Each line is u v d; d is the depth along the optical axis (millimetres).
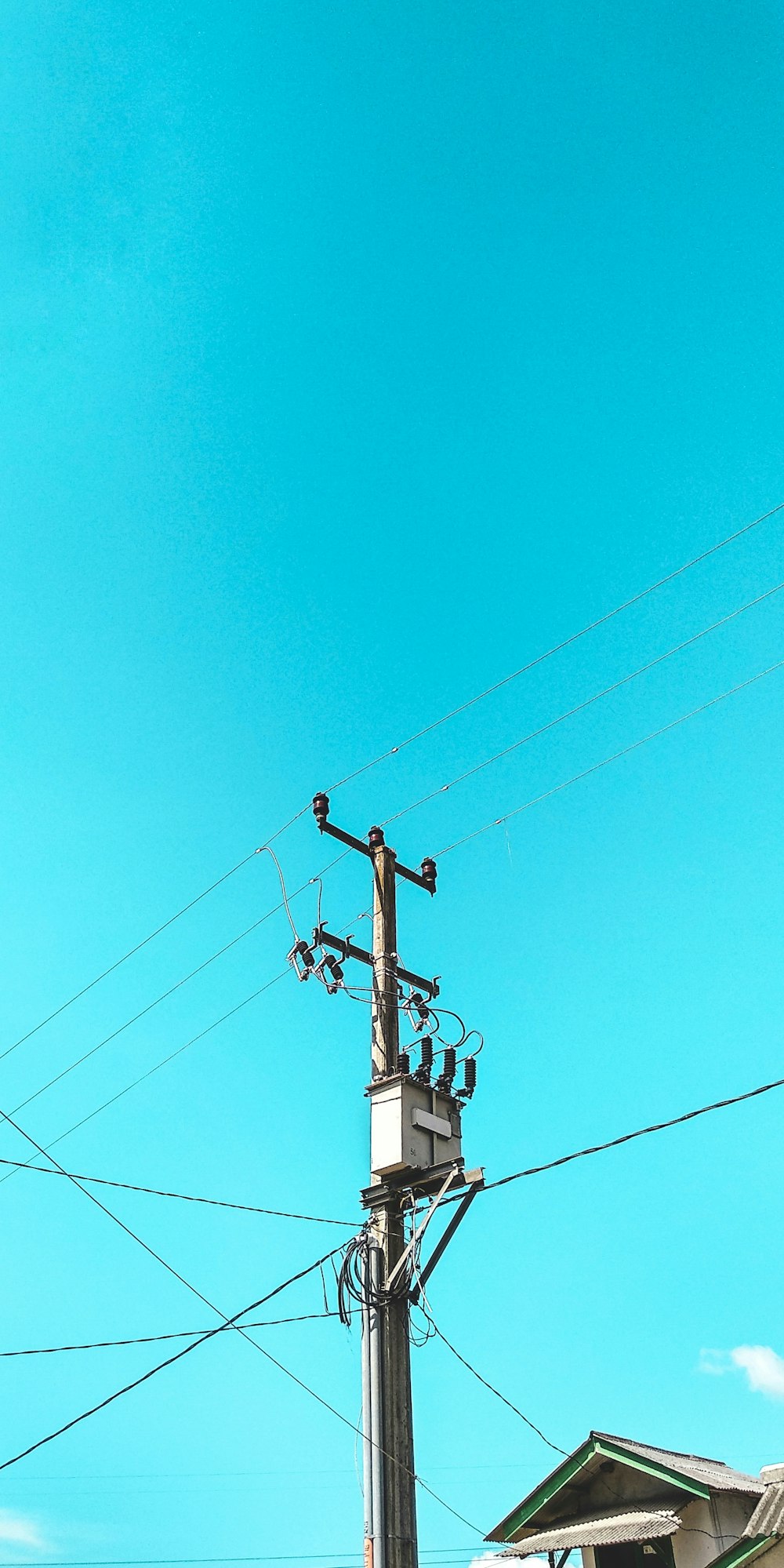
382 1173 12609
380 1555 10789
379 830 15008
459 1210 12266
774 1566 13219
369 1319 12016
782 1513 13586
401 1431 11461
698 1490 14703
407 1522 11039
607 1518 15539
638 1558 15453
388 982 13875
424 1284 12023
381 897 14516
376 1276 12172
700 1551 14656
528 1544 15703
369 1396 11609
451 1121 13281
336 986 13820
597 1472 16188
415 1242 12180
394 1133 12664
